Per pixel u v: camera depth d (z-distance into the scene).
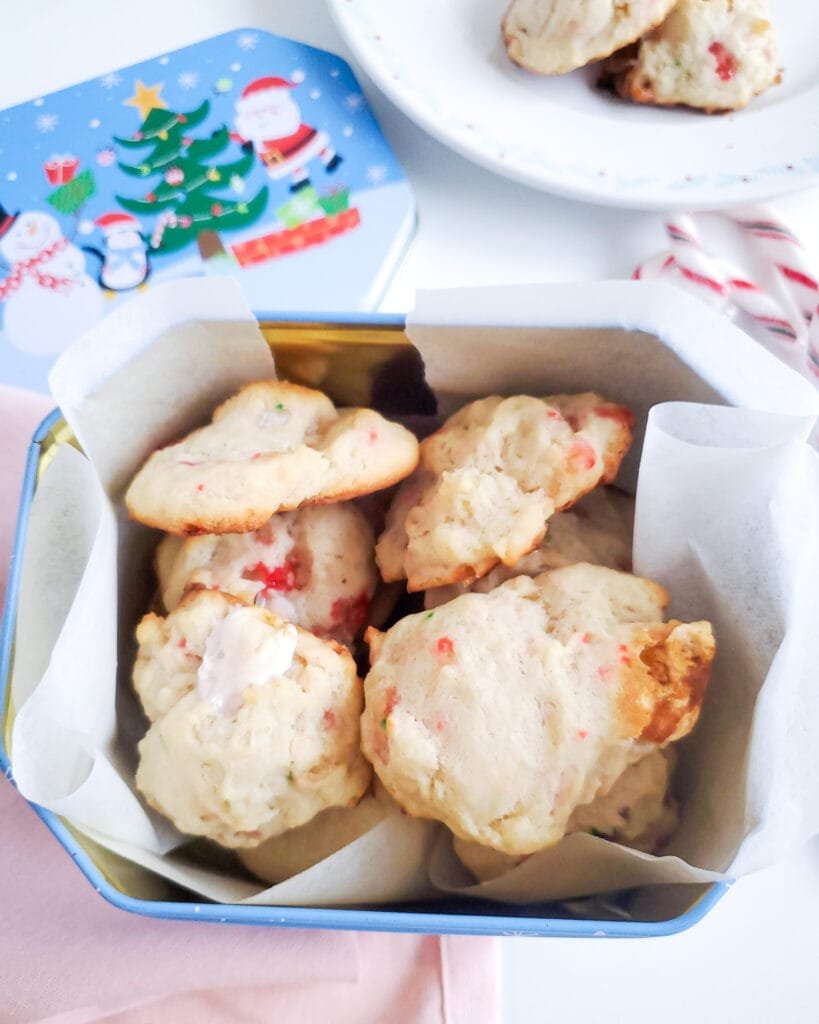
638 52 0.36
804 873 0.26
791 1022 0.25
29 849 0.24
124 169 0.37
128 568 0.24
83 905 0.24
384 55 0.36
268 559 0.24
